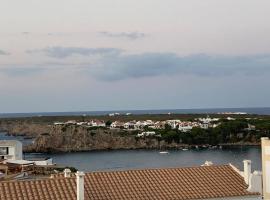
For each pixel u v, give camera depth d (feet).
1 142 520.83
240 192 150.10
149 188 148.97
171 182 153.28
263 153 154.40
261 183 152.97
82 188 137.49
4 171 347.15
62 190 141.18
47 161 455.63
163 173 158.30
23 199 134.72
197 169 162.50
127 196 143.54
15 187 140.05
